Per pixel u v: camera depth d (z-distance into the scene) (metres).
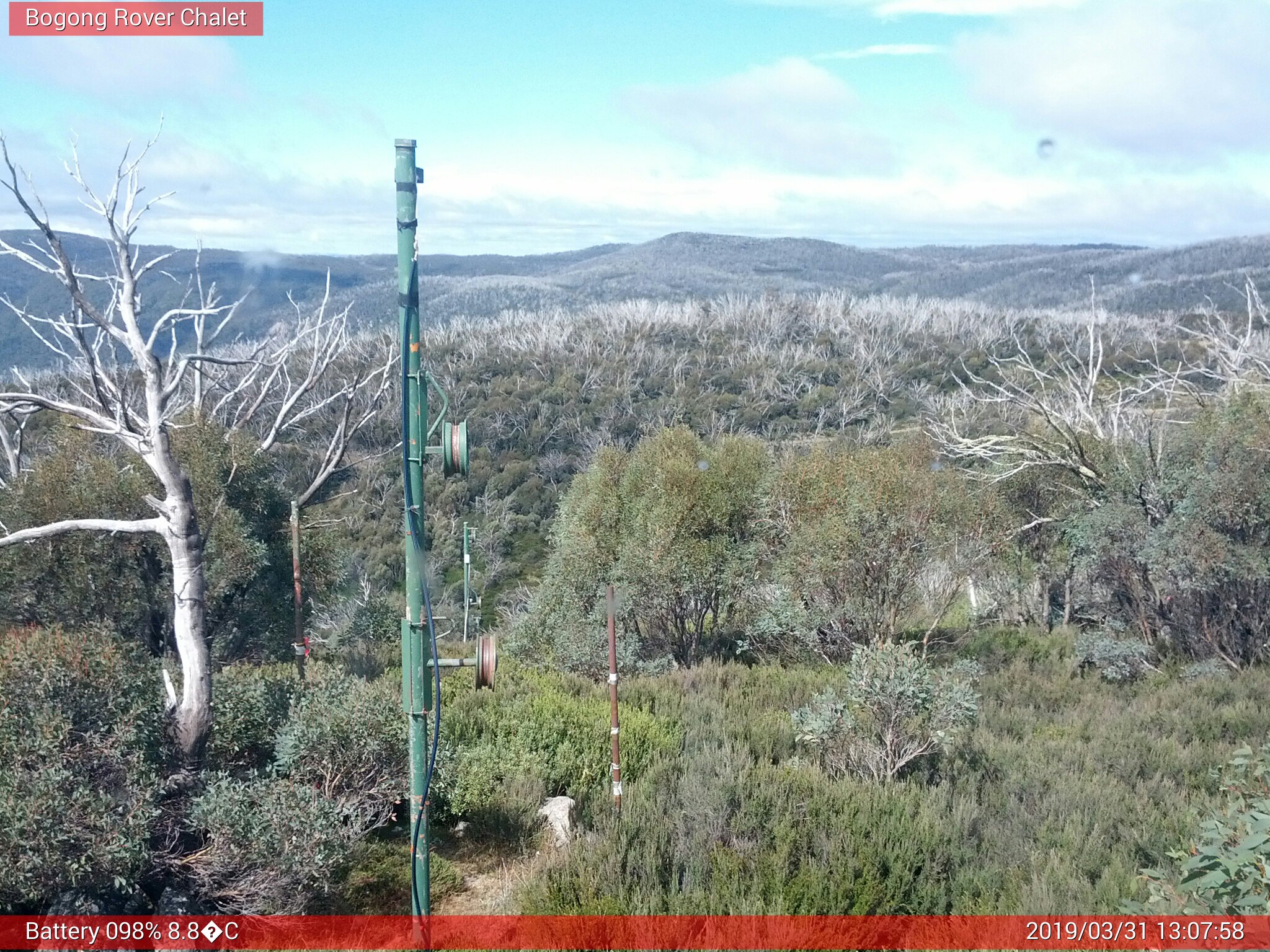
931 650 14.50
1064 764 7.89
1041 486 16.94
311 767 6.32
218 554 10.81
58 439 11.27
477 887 6.33
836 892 5.27
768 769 6.98
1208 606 13.07
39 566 10.08
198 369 11.41
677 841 6.09
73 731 5.43
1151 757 8.22
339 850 5.78
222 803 5.55
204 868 5.54
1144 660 13.19
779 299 77.94
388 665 12.05
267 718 6.96
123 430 6.37
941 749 7.74
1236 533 12.52
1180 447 13.56
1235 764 5.80
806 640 13.63
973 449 16.84
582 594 14.84
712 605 14.73
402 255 4.38
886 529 12.88
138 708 5.73
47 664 5.50
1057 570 17.08
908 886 5.54
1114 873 5.53
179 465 6.39
